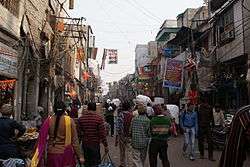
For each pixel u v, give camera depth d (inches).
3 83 485.7
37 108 755.4
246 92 759.7
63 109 255.6
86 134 333.7
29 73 724.0
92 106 343.0
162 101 681.6
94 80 2856.8
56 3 984.3
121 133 423.8
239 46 797.9
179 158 504.7
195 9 1560.0
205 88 930.7
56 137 248.5
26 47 646.5
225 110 847.1
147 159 491.5
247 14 759.7
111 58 1685.5
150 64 2066.9
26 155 324.5
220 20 921.5
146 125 346.6
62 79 1109.7
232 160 105.8
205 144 629.3
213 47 968.9
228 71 863.1
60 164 244.5
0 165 261.6
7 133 280.2
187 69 1053.8
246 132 104.7
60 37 983.6
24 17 641.6
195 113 492.1
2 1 543.5
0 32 527.8
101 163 315.9
